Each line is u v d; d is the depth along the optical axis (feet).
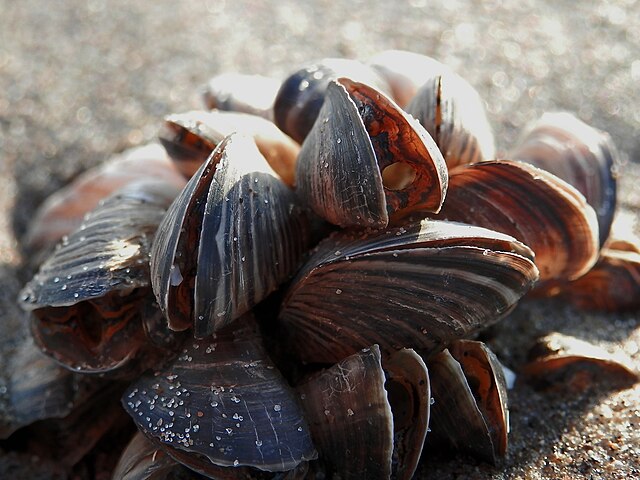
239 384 0.28
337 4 0.61
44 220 0.42
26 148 0.49
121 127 0.50
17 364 0.35
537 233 0.31
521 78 0.53
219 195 0.27
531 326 0.36
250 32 0.58
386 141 0.28
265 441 0.27
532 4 0.61
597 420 0.31
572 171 0.35
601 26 0.58
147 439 0.29
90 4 0.61
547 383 0.33
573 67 0.54
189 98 0.52
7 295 0.41
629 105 0.50
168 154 0.33
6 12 0.61
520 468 0.29
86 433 0.34
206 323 0.27
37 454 0.34
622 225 0.40
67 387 0.33
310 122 0.32
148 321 0.29
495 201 0.30
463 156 0.31
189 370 0.28
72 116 0.51
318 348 0.29
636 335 0.36
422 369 0.27
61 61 0.55
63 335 0.31
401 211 0.28
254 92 0.36
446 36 0.57
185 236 0.27
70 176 0.48
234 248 0.27
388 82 0.34
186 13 0.60
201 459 0.28
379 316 0.28
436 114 0.30
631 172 0.46
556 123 0.37
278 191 0.29
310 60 0.55
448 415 0.29
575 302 0.37
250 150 0.29
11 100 0.52
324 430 0.28
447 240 0.27
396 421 0.28
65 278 0.29
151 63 0.55
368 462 0.28
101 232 0.30
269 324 0.31
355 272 0.27
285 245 0.29
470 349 0.29
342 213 0.28
